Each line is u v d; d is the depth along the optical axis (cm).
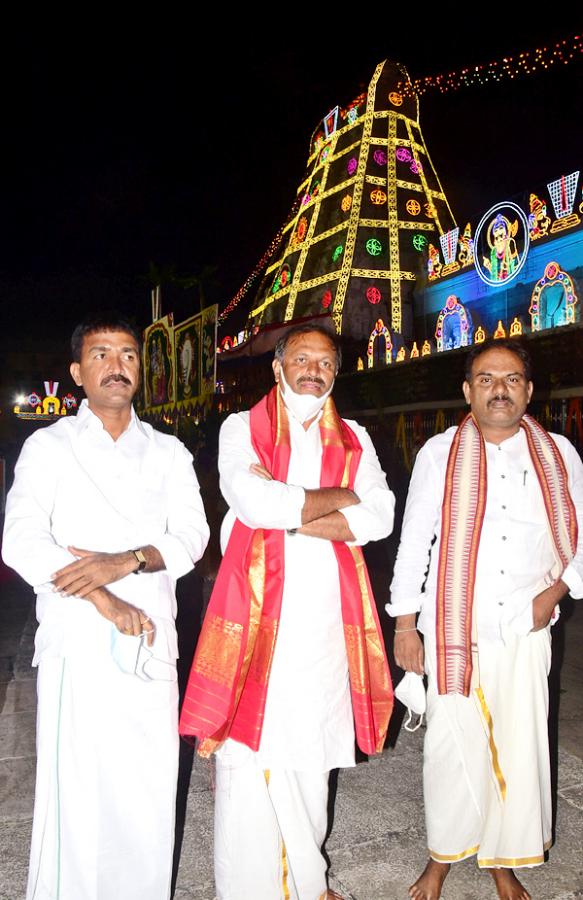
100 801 184
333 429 221
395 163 4300
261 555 204
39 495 190
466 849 221
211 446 740
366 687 208
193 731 199
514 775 216
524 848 215
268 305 4634
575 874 234
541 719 221
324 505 200
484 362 220
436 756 222
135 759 187
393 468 1752
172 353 2484
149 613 193
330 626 206
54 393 5062
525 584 219
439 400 1652
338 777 301
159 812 190
